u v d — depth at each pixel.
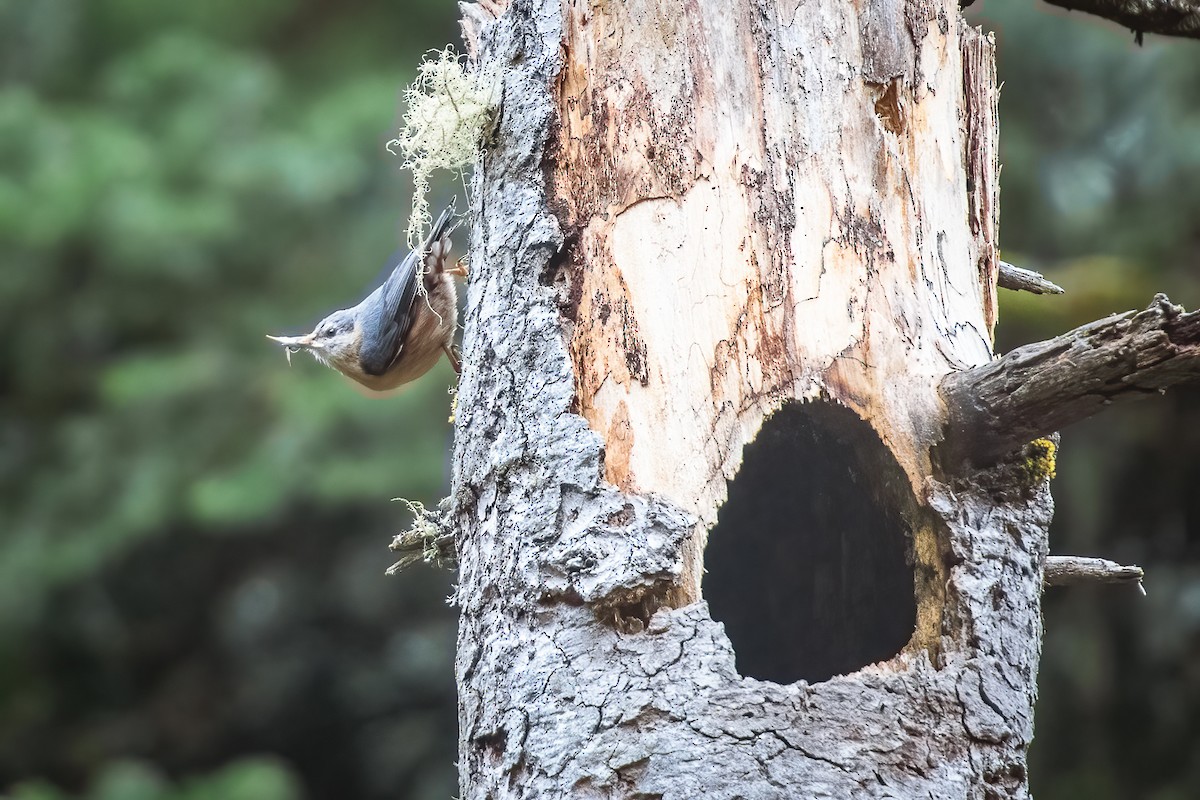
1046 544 5.16
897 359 5.24
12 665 16.75
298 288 15.61
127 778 14.95
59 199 14.92
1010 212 12.36
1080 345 4.71
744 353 5.16
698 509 4.98
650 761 4.59
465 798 5.10
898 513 5.23
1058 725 12.30
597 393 5.10
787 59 5.38
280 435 14.65
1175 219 11.81
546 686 4.76
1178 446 12.23
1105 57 12.01
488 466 5.18
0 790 17.00
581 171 5.28
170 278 15.32
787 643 5.92
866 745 4.65
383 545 16.75
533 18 5.37
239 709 17.58
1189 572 12.32
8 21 16.41
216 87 15.83
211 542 16.88
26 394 16.09
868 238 5.32
